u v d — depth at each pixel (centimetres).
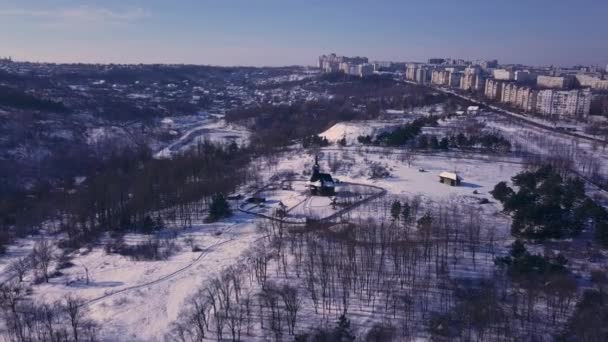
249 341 10000
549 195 15925
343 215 16775
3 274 13600
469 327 9931
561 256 11988
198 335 10131
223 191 19575
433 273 12331
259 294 11525
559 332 9931
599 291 10906
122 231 16450
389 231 14125
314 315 10719
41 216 18050
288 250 13950
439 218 15788
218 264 13588
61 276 13312
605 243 13162
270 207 18350
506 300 11038
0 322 11088
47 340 10131
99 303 11769
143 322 10938
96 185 19725
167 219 17375
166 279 12925
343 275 12006
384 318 10562
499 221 15862
